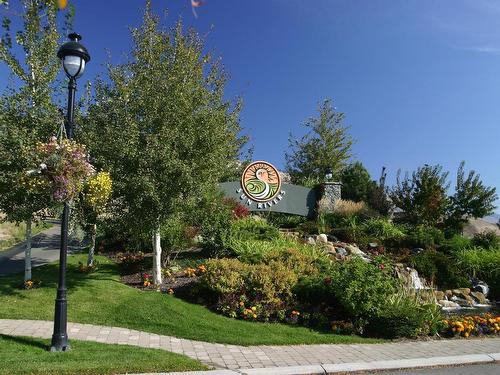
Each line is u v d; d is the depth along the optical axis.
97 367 5.75
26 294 9.88
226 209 15.31
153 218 10.16
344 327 8.81
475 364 7.26
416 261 14.70
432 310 9.39
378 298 8.92
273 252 12.11
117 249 16.06
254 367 6.39
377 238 17.56
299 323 9.19
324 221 18.83
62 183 7.02
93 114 10.91
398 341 8.49
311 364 6.65
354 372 6.52
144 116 10.70
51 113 10.36
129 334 7.90
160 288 10.67
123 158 10.08
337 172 29.03
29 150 8.14
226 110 13.89
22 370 5.45
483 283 14.83
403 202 21.22
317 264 11.83
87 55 7.28
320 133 29.81
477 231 23.31
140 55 11.59
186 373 5.92
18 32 10.30
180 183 9.98
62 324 6.75
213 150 10.59
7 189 9.80
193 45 13.84
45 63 10.52
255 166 20.00
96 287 10.30
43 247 17.62
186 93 10.81
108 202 10.34
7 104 10.07
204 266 11.68
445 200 20.92
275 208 20.12
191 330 8.20
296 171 29.95
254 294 9.60
